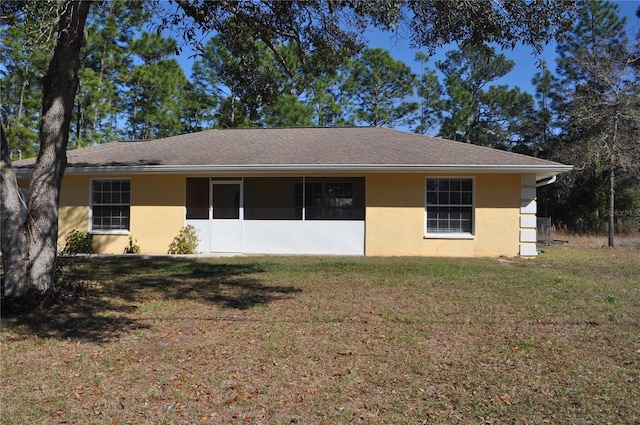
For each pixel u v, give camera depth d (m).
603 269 12.44
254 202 16.34
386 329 6.48
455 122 36.69
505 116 38.47
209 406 4.16
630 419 3.91
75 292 8.41
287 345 5.79
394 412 4.05
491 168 14.36
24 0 7.02
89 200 16.08
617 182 28.66
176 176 15.84
